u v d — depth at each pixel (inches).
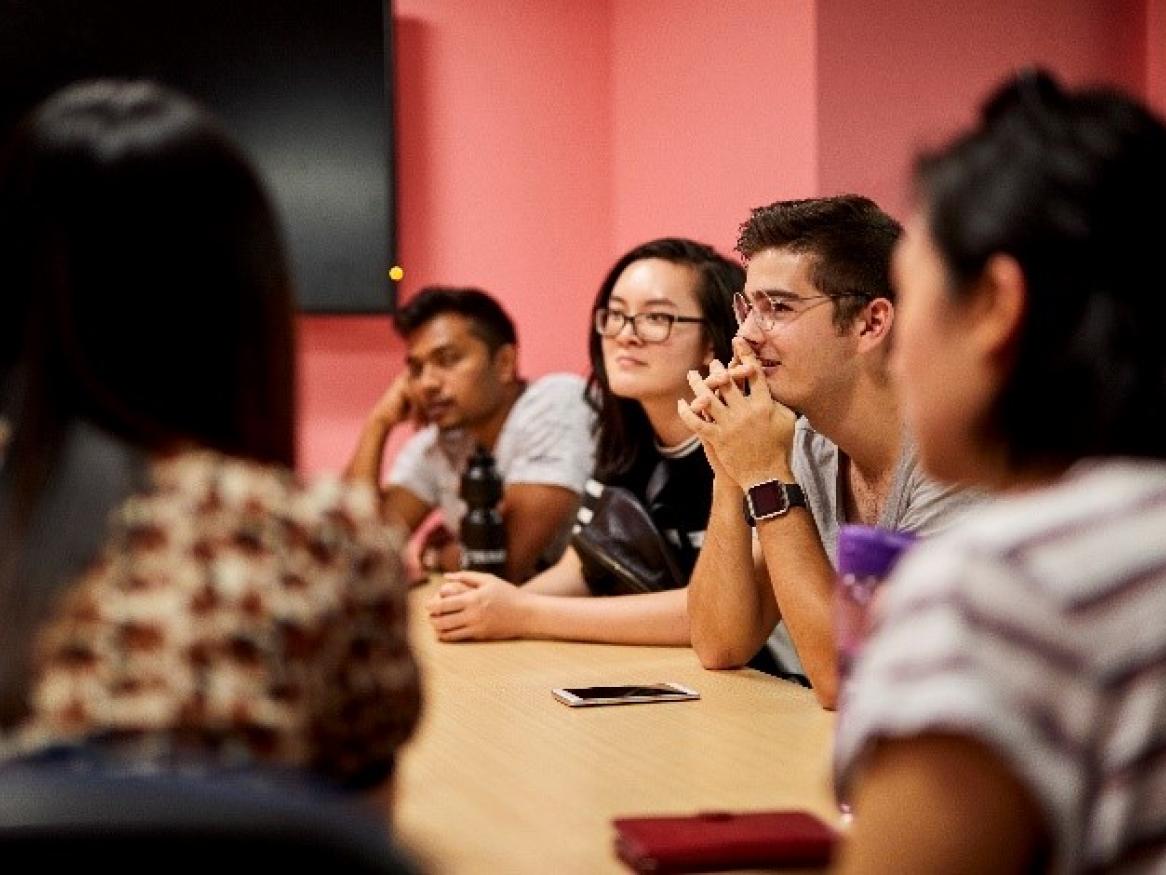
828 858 50.9
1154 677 31.0
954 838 31.4
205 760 33.6
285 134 164.6
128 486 37.9
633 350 105.6
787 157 145.8
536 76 176.7
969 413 35.6
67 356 38.1
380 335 170.2
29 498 37.7
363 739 41.3
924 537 78.2
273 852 25.9
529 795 59.7
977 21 146.3
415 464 146.3
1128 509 32.5
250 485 39.0
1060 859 31.3
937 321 35.5
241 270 39.2
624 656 90.5
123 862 25.5
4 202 38.6
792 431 84.8
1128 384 33.5
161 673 36.3
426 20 172.6
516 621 95.8
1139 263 33.6
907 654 32.0
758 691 80.1
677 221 165.8
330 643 39.4
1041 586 31.6
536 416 134.3
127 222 38.1
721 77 156.1
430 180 173.3
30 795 26.0
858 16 142.4
